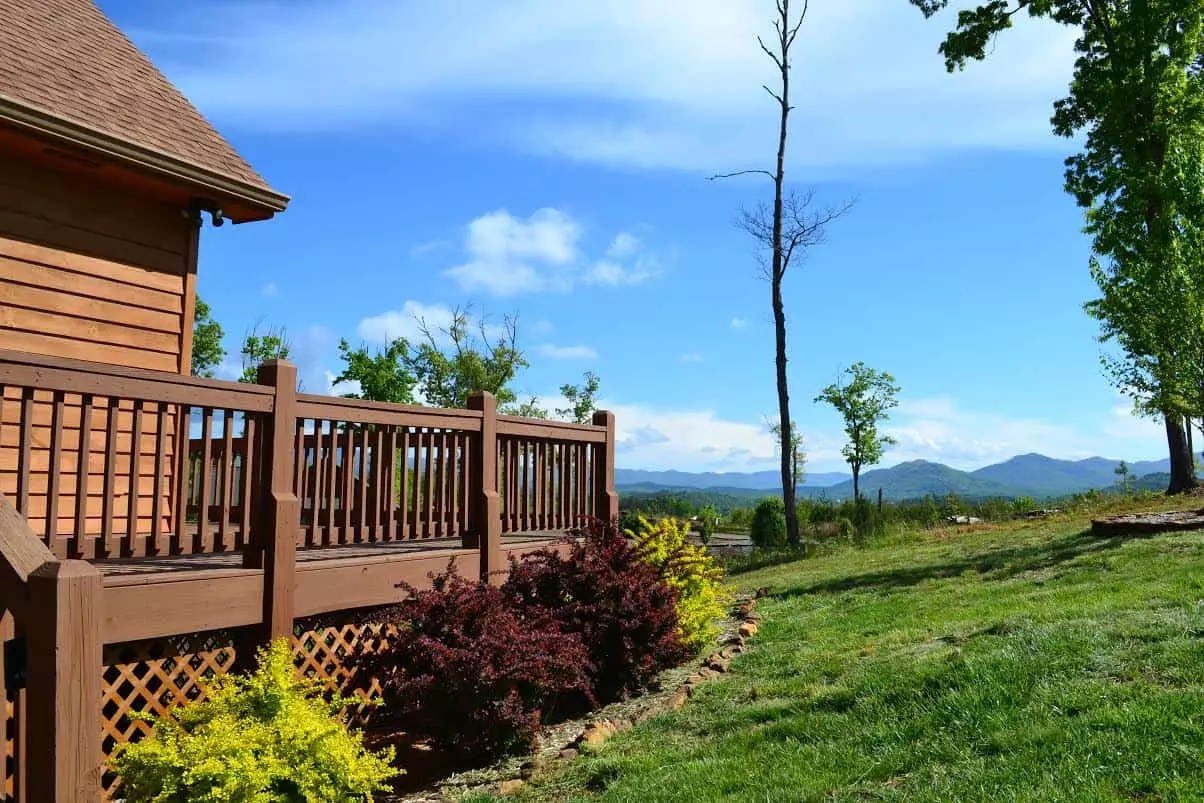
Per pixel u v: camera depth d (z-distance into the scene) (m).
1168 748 3.81
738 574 16.62
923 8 23.05
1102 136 20.88
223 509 5.56
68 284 7.44
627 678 7.16
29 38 8.08
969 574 10.88
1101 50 21.97
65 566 3.65
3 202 7.02
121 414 7.82
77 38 8.88
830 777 4.28
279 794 4.33
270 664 4.82
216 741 4.21
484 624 5.84
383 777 4.61
